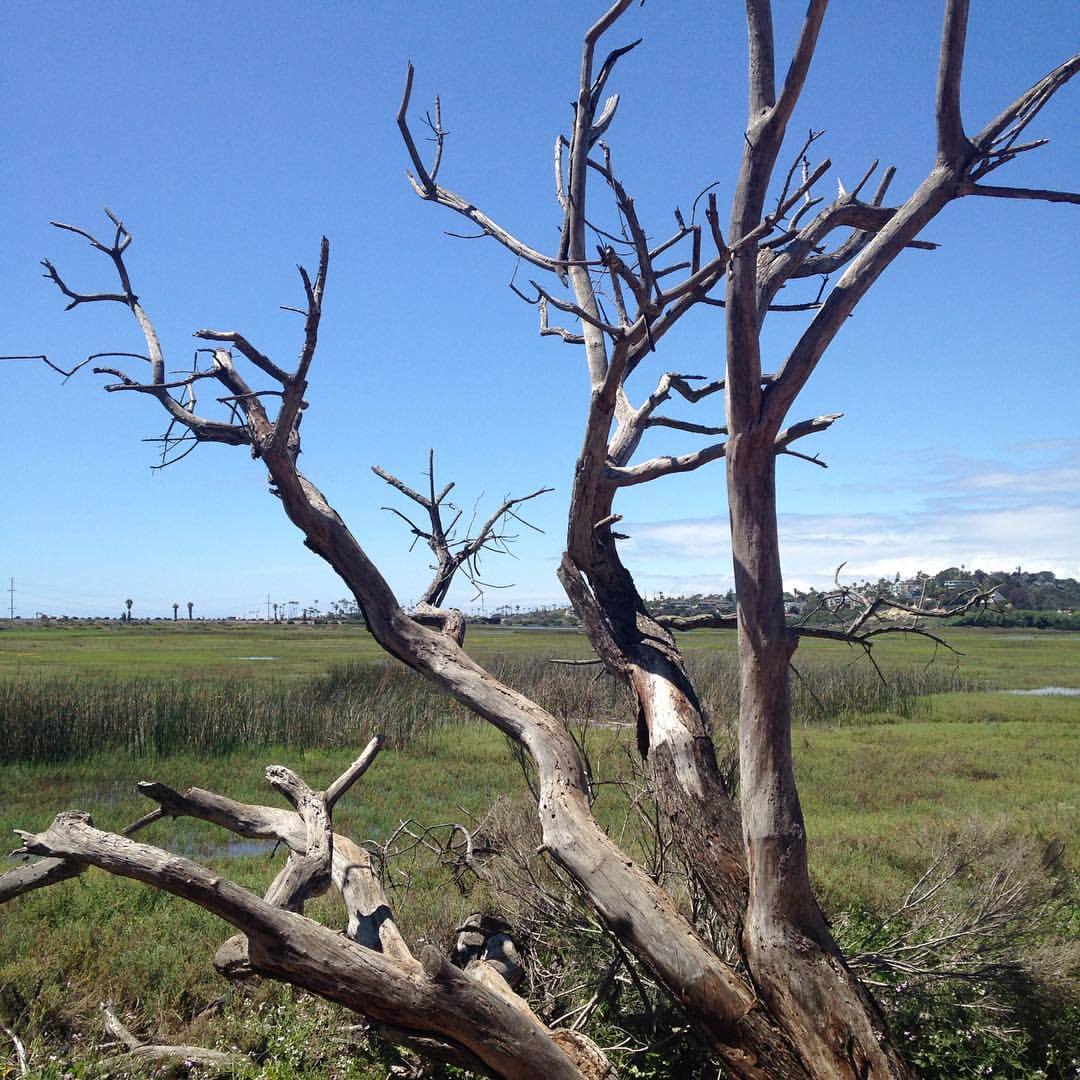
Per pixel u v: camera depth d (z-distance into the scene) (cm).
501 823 701
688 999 429
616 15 568
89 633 8856
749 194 459
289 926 425
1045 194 450
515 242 611
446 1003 411
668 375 597
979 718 2330
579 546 552
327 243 480
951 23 436
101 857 458
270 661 4216
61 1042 533
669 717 507
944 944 537
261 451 533
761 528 447
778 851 422
